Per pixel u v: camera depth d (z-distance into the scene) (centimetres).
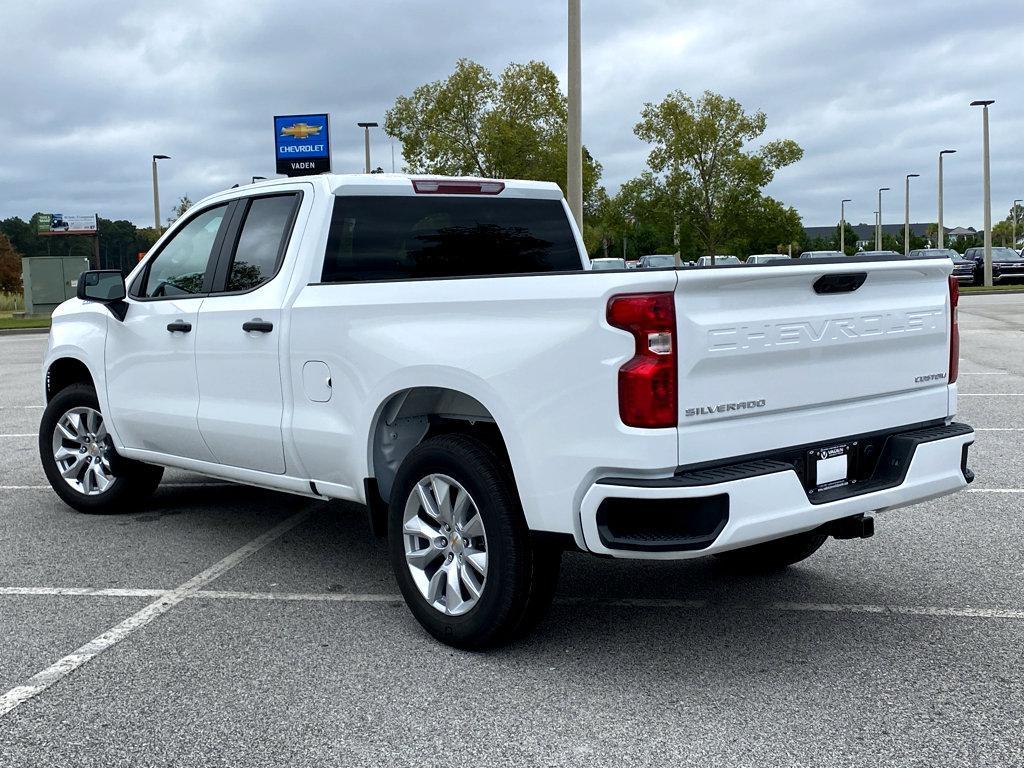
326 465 482
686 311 354
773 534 367
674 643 422
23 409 1209
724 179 3822
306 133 3600
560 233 607
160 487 762
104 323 626
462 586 421
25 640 435
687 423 356
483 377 394
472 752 329
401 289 434
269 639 434
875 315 412
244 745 336
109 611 473
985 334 1962
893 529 599
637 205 4003
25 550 582
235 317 523
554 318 374
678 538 352
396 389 432
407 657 411
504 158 3103
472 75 3120
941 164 5512
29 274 3562
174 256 589
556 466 373
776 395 380
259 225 538
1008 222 11056
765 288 374
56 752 333
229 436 532
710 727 343
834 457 403
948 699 362
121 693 378
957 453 432
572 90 1523
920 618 447
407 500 433
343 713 359
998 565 523
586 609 467
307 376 484
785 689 373
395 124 3250
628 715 354
